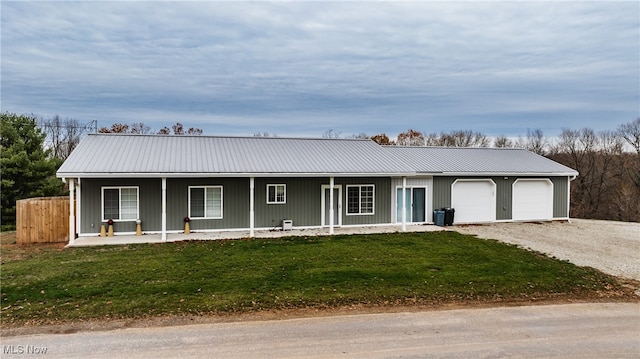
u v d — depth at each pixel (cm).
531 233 1806
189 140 2011
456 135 5862
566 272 1171
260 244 1516
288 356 633
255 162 1792
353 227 1916
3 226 2159
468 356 639
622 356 645
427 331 746
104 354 636
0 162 2219
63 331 735
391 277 1099
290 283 1038
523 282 1076
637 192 3803
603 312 870
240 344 680
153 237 1630
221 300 909
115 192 1675
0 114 2411
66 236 1591
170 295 936
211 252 1379
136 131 4466
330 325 773
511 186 2130
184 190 1742
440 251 1414
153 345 673
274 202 1839
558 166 2245
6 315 809
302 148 2066
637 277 1142
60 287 983
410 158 2172
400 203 2005
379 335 724
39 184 2358
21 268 1155
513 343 693
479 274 1139
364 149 2166
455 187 2062
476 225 2020
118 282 1030
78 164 1568
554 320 816
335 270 1159
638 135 4150
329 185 1897
